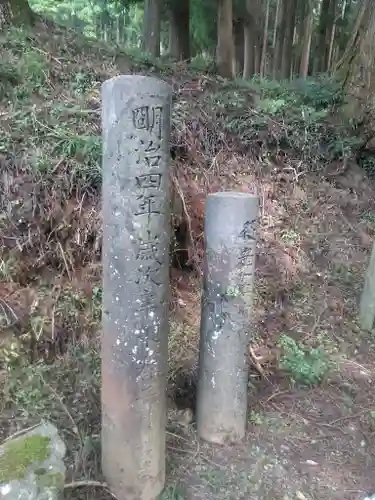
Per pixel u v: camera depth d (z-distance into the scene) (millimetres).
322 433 2643
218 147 4465
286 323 3590
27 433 1934
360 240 4547
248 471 2316
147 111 1677
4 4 5066
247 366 2432
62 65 4551
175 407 2691
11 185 3070
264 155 4719
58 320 2920
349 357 3355
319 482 2307
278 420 2703
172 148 4055
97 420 2455
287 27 11023
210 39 9609
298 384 3018
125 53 5977
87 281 3137
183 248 3742
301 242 4301
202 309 2383
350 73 5578
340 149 5047
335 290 4012
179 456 2357
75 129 3625
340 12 12367
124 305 1795
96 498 2000
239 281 2270
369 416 2795
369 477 2369
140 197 1725
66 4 10484
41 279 3021
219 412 2404
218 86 5707
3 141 3227
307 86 6102
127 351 1829
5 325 2752
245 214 2209
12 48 4422
